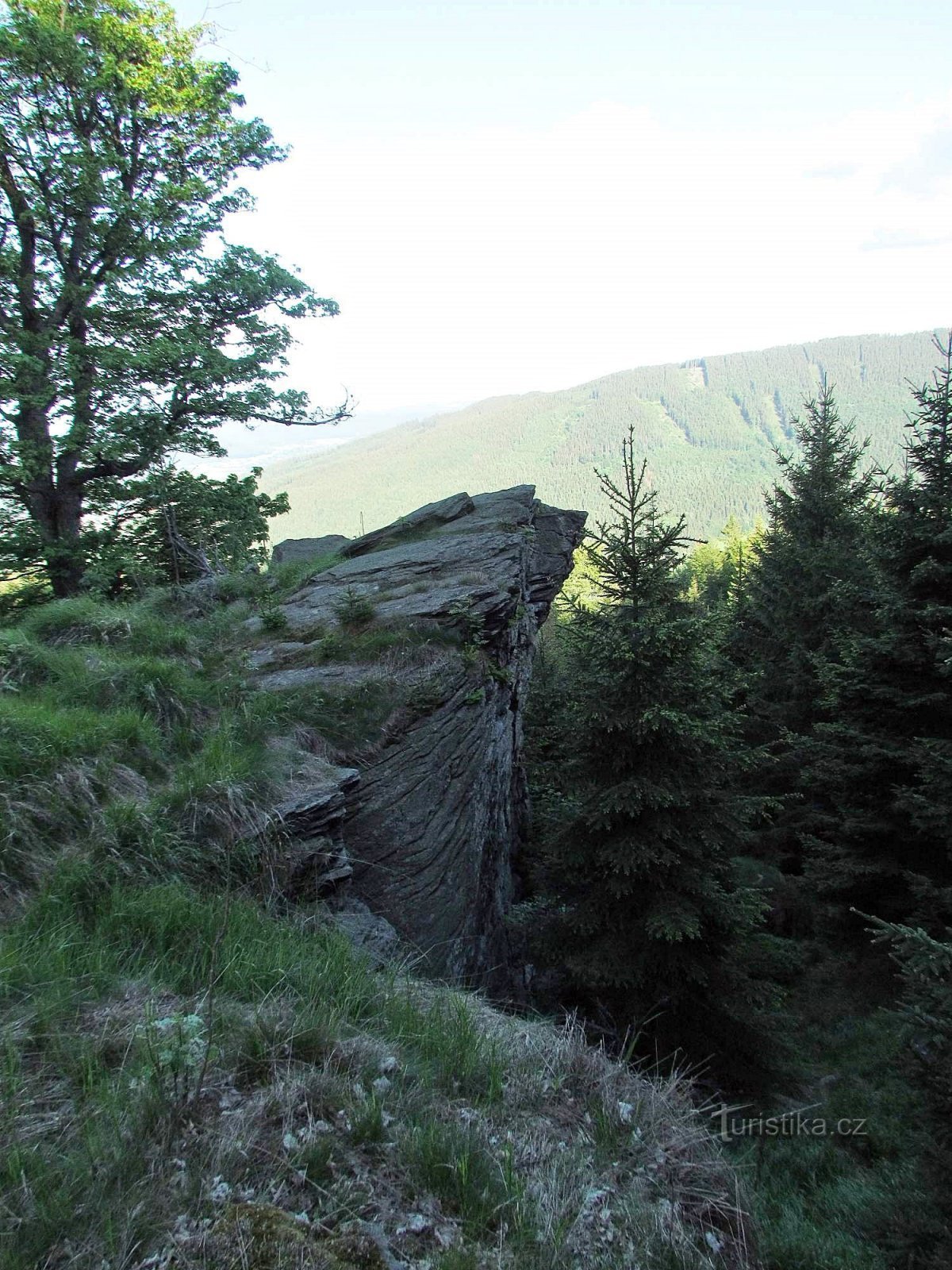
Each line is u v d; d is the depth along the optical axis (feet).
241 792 19.03
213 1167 9.27
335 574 37.47
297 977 14.42
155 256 57.72
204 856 17.39
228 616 34.58
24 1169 8.63
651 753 24.70
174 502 56.24
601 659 24.84
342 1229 8.77
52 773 17.22
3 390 49.24
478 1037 14.03
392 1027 13.78
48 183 54.44
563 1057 14.01
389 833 23.61
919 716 33.30
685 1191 11.83
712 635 25.32
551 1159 11.30
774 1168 21.20
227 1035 11.80
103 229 54.95
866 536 36.17
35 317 56.29
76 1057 10.73
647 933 23.29
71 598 31.37
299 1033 12.09
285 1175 9.44
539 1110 12.62
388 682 26.99
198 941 14.42
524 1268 9.07
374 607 31.27
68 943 13.33
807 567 53.52
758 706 53.01
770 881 40.83
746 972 25.85
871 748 33.27
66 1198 8.34
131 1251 7.99
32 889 14.67
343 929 19.04
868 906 35.60
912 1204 17.66
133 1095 10.10
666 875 24.41
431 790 25.05
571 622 26.71
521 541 39.63
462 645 29.40
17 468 50.26
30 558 54.95
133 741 19.93
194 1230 8.41
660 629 24.12
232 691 25.31
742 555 87.61
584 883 26.27
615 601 26.35
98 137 58.18
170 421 58.49
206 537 57.93
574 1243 9.73
